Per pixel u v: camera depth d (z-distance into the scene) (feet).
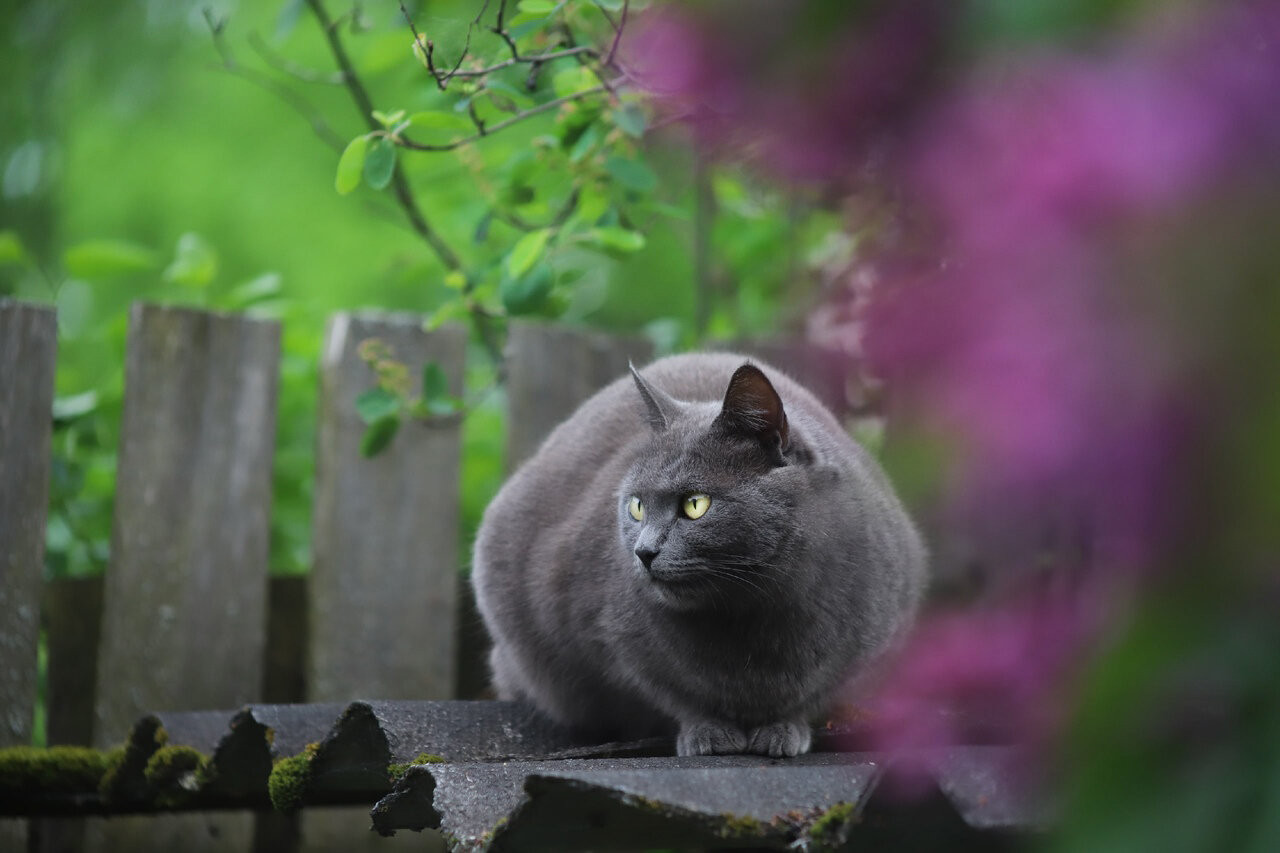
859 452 23.90
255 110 58.59
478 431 37.04
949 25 5.55
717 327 37.22
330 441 29.01
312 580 28.89
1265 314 5.17
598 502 23.13
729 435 20.74
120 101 53.62
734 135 7.34
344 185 22.57
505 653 25.05
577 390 31.60
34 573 25.82
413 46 22.15
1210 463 5.32
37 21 47.42
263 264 58.85
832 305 19.84
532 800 14.84
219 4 54.54
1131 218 5.38
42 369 26.04
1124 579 5.84
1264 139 5.11
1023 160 5.63
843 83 5.76
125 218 58.85
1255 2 5.20
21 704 25.54
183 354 27.58
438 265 35.24
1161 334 5.35
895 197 9.12
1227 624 5.50
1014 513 6.18
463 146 26.53
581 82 24.64
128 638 26.86
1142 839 5.57
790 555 20.51
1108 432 5.48
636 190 28.58
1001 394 5.73
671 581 20.13
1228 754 5.61
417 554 29.43
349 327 29.37
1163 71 5.23
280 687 29.84
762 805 15.15
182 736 23.16
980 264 5.87
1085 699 5.82
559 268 32.37
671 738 22.12
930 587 26.61
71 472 30.53
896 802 14.71
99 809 25.02
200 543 27.55
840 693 22.09
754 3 5.71
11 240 33.47
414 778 17.53
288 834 29.37
